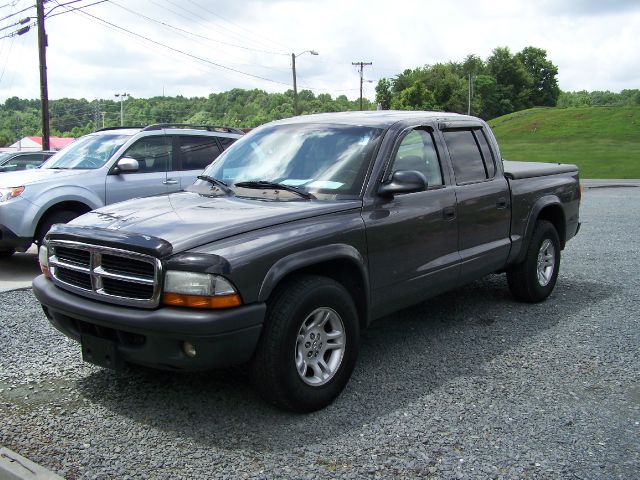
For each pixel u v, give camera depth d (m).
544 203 6.45
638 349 5.20
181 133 9.69
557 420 3.90
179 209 4.29
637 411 4.03
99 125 93.25
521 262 6.39
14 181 8.34
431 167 5.17
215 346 3.54
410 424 3.85
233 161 5.24
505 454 3.48
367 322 4.54
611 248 10.05
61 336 5.46
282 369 3.77
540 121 93.50
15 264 8.98
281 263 3.79
